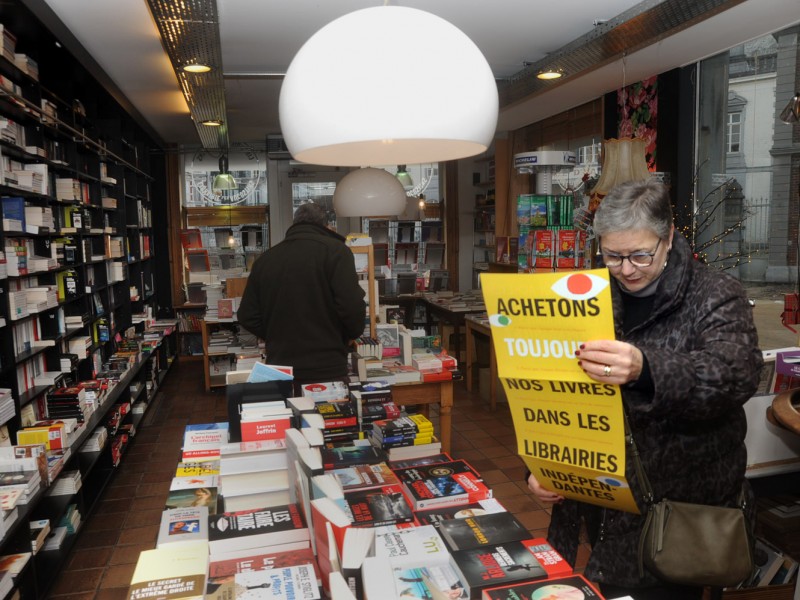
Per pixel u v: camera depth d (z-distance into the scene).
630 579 1.60
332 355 3.41
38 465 2.94
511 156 8.35
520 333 1.41
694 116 5.05
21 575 2.74
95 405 4.24
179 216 8.93
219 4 3.56
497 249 8.04
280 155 9.04
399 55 1.23
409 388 4.18
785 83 4.23
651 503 1.55
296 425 1.95
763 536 2.73
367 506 1.73
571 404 1.41
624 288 1.66
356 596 1.10
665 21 3.62
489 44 4.50
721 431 1.56
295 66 1.35
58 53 3.98
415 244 10.02
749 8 3.71
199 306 8.59
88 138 4.87
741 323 1.48
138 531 3.77
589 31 4.13
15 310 3.29
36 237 3.89
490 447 4.95
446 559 1.45
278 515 1.62
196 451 2.17
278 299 3.36
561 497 1.79
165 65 4.71
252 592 1.22
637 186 1.52
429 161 1.74
